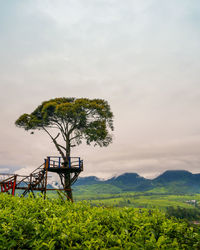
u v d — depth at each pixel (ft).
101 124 89.04
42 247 15.10
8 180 69.97
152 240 15.01
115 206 23.61
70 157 84.38
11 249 15.64
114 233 18.24
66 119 90.27
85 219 20.83
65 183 82.89
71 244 14.76
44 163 77.71
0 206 26.61
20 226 17.74
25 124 95.35
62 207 25.52
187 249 15.98
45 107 89.66
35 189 73.31
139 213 21.71
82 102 86.94
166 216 20.83
